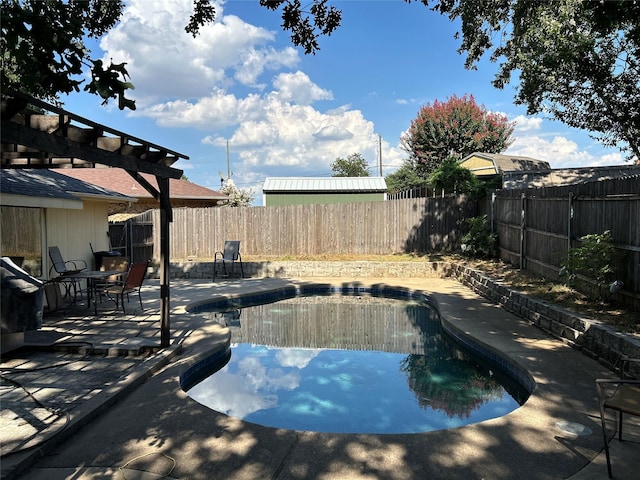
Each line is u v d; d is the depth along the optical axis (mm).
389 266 12477
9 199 6559
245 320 8844
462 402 4723
